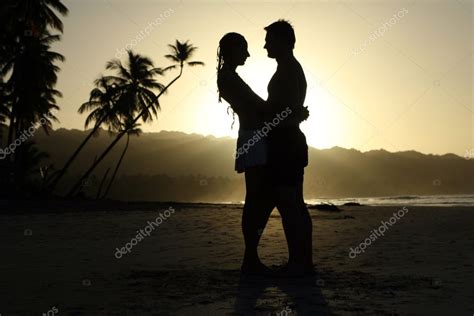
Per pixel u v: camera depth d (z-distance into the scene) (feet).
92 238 25.70
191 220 40.37
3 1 107.65
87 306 10.08
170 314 9.36
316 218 45.62
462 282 12.52
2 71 118.83
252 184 13.65
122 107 123.75
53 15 110.93
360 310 9.60
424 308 9.78
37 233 28.89
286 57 13.69
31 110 117.29
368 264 16.16
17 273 14.37
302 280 12.91
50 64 115.03
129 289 11.79
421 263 16.29
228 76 13.64
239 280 12.92
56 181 120.16
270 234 27.22
